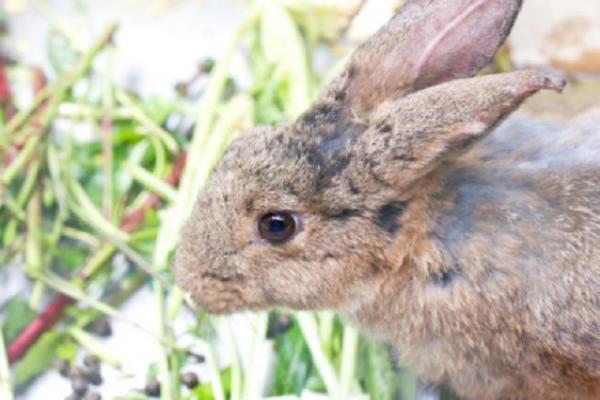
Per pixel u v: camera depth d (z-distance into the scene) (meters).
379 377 1.05
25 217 1.13
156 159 1.17
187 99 1.19
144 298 1.11
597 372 0.97
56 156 1.15
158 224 1.14
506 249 0.96
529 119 1.01
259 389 1.06
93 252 1.13
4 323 1.09
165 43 1.22
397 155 0.94
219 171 0.97
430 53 0.97
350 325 1.02
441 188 0.96
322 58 1.21
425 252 0.97
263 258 0.96
